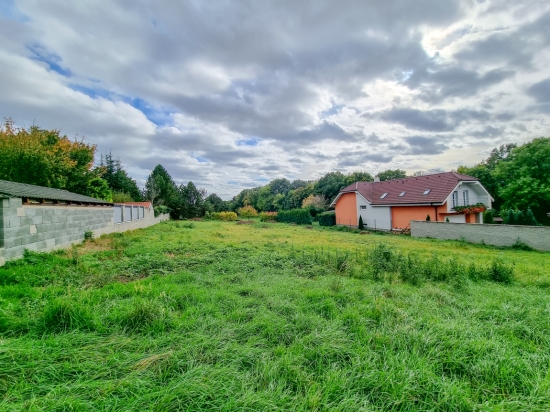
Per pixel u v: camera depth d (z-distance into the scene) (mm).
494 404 1768
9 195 5484
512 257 8430
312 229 19469
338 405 1676
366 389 1884
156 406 1604
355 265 6305
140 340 2389
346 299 3723
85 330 2504
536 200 20672
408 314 3148
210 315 3041
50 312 2576
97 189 16734
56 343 2209
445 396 1776
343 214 23734
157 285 4289
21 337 2299
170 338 2424
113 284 4207
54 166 13641
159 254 7082
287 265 6164
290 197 42375
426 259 7336
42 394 1699
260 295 3850
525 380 1964
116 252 7336
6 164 11938
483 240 12078
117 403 1604
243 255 7305
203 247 8469
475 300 3902
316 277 5406
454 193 17516
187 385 1768
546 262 7484
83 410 1548
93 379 1833
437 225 14102
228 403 1633
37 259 5711
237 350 2273
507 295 4121
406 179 21250
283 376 1974
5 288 3691
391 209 19469
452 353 2309
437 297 4023
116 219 12672
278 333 2645
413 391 1845
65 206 7973
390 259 6281
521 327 2881
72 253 7008
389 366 2107
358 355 2252
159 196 28906
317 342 2449
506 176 23875
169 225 18828
